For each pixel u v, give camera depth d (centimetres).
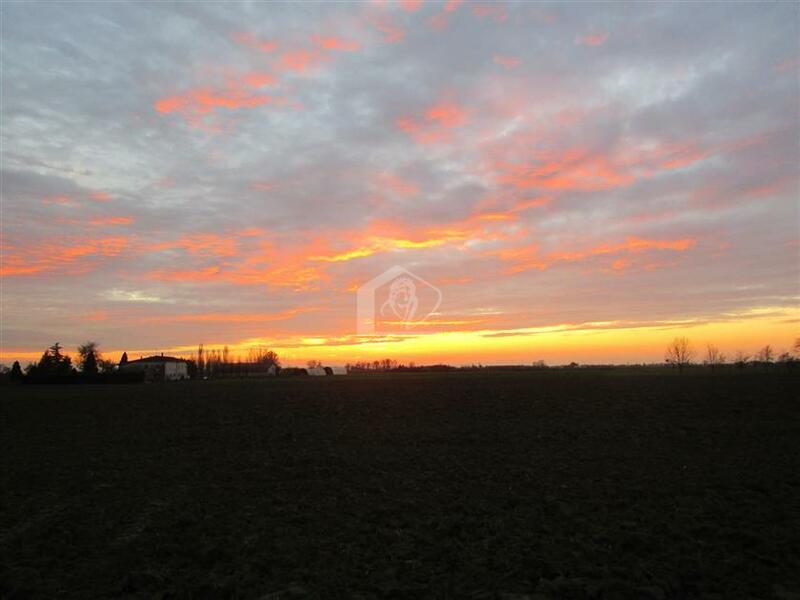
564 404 3186
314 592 754
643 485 1339
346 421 2705
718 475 1433
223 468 1644
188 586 787
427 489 1346
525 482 1393
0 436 2375
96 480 1498
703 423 2397
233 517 1138
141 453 1919
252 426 2567
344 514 1145
